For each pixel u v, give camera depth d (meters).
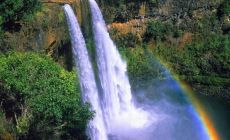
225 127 89.38
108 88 92.75
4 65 59.62
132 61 101.94
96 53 91.69
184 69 105.62
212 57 106.38
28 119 57.94
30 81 58.59
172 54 107.00
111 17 100.81
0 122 61.84
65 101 55.16
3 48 75.88
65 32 84.12
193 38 109.50
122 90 96.25
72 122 58.38
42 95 55.88
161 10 106.94
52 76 59.94
